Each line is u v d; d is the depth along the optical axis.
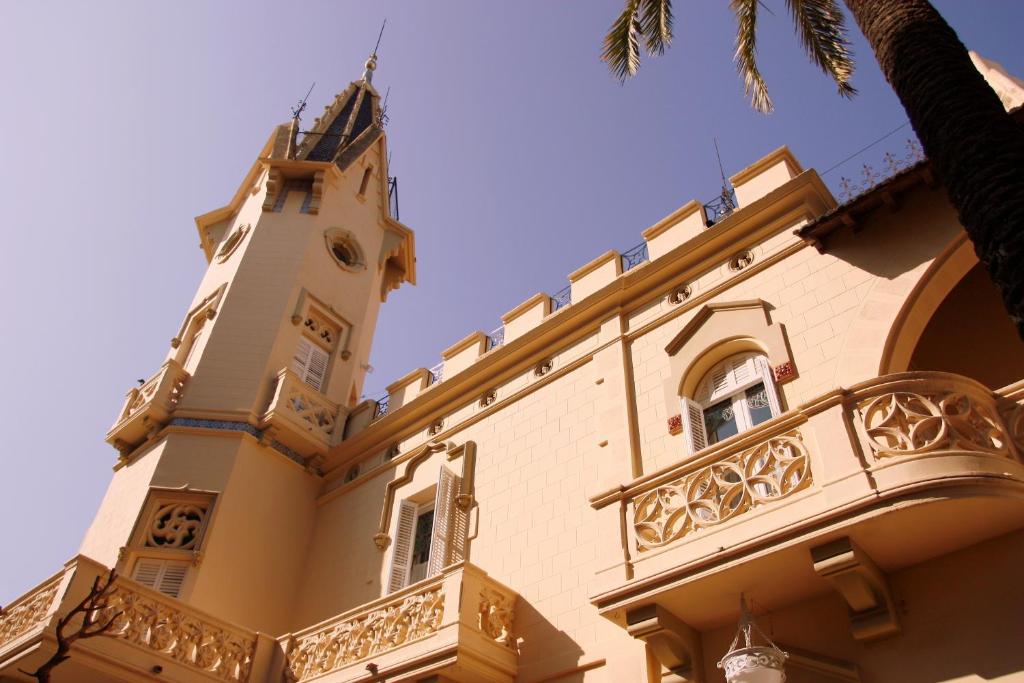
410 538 15.72
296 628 16.20
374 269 23.39
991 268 7.02
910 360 11.79
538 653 11.87
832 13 13.98
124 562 15.54
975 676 8.23
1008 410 8.95
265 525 17.02
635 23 14.67
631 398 13.55
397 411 17.73
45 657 11.12
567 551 12.64
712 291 13.65
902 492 8.32
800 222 13.29
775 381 11.66
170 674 12.06
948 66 8.30
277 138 24.61
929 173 11.52
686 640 10.05
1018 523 8.59
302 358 20.12
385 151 26.19
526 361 16.20
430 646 11.41
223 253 22.39
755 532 9.27
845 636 9.25
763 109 14.85
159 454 17.27
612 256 16.22
